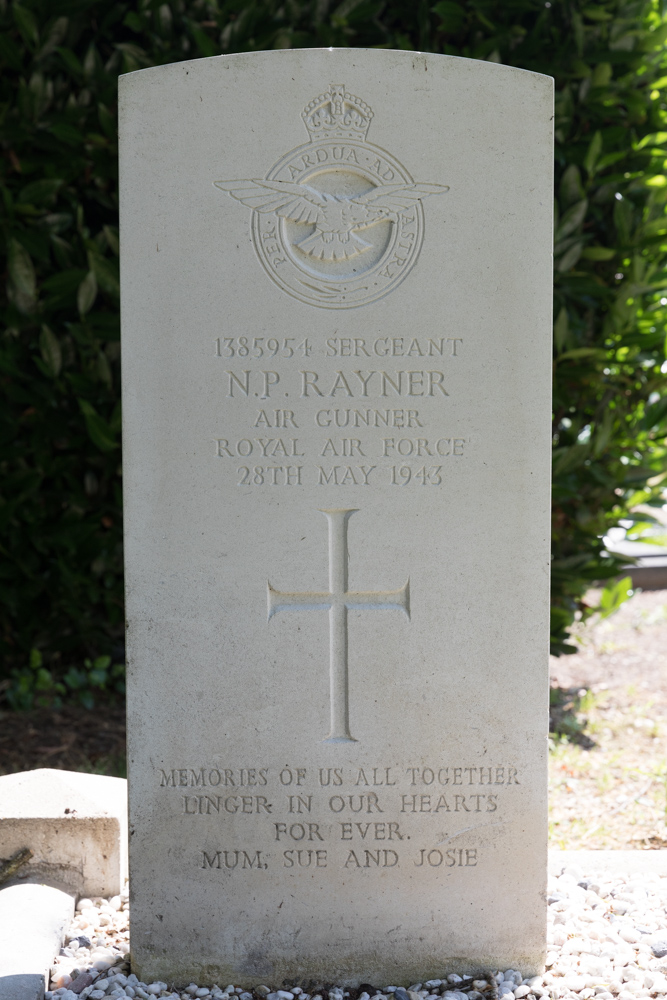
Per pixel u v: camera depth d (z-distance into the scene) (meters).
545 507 2.75
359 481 2.74
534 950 2.82
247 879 2.78
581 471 4.94
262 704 2.76
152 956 2.79
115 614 5.18
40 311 4.75
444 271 2.70
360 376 2.72
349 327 2.71
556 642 5.05
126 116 2.64
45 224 4.73
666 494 7.18
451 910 2.80
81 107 4.74
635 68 4.85
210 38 4.81
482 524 2.75
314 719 2.77
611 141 4.75
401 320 2.71
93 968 2.80
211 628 2.74
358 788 2.78
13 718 4.92
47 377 4.92
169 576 2.73
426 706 2.77
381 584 2.75
